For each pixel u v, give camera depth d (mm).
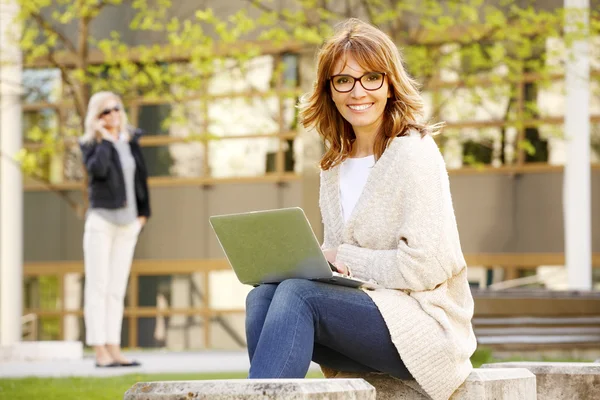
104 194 11070
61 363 13008
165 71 21297
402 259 4094
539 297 14258
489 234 21531
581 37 16375
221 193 23031
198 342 23078
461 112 18516
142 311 23359
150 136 23266
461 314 4164
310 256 4043
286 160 22672
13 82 17781
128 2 22719
